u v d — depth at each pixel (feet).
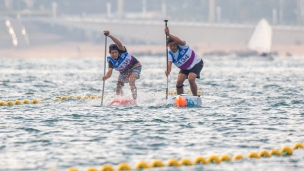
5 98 281.33
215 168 136.67
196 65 237.86
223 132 176.55
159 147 157.48
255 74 539.70
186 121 195.11
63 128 183.93
